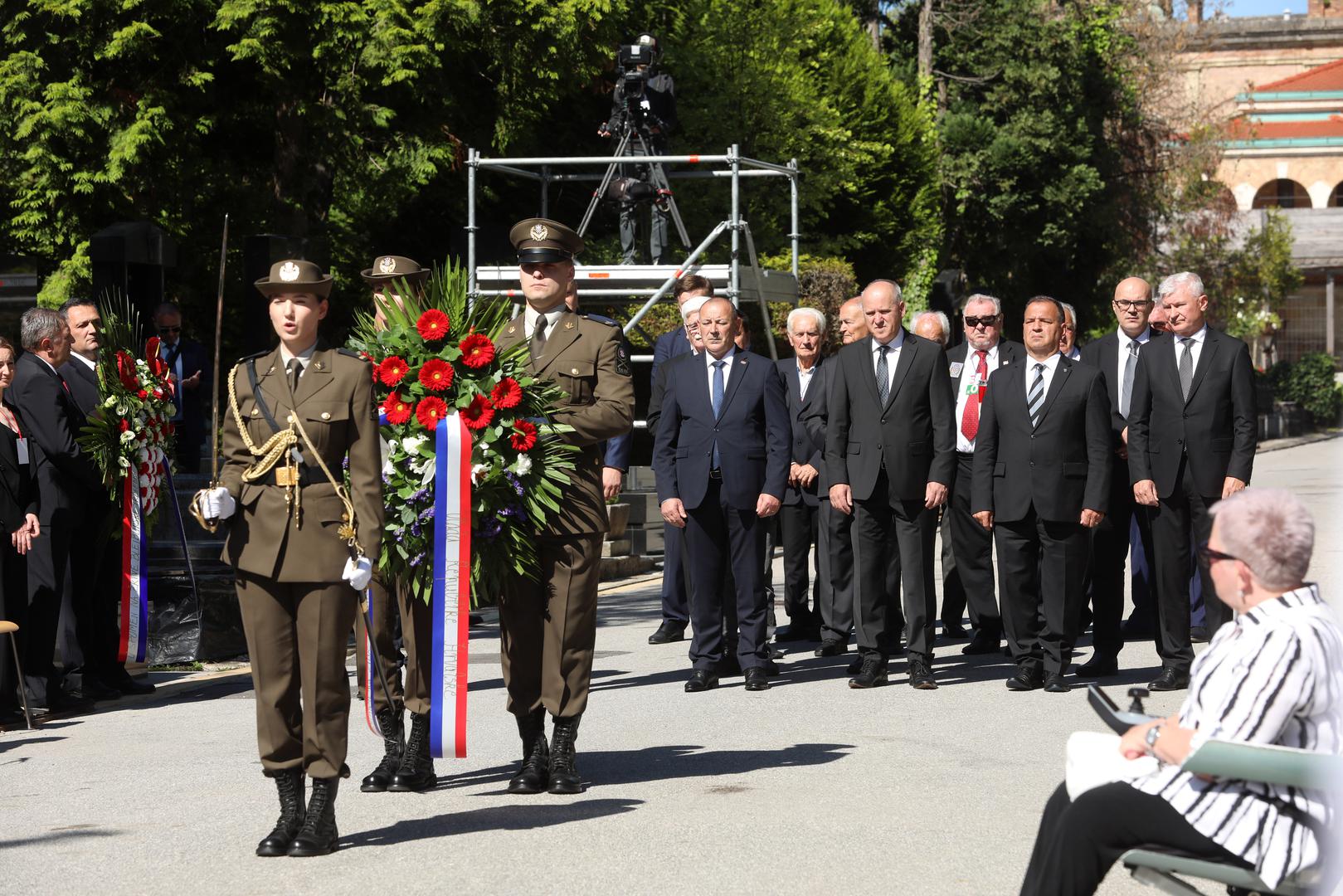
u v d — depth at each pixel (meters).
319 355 6.03
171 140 20.05
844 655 11.09
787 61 29.67
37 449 9.35
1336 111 79.25
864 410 9.63
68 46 19.67
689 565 9.68
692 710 8.95
